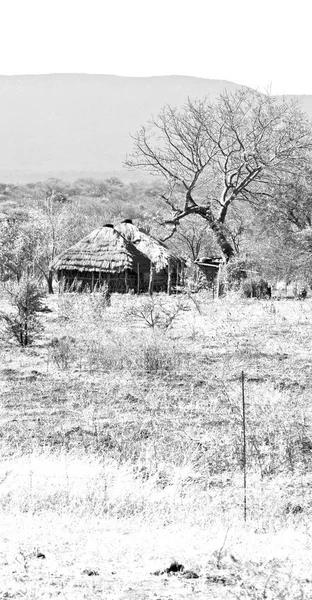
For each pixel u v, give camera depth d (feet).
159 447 39.99
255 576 19.45
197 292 138.62
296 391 55.06
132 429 43.80
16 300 78.23
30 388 55.67
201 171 190.29
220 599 17.34
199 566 20.62
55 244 167.84
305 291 150.30
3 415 48.14
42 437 42.70
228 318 96.63
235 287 142.51
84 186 455.63
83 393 53.83
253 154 187.32
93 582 18.63
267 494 32.86
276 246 185.26
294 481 35.04
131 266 157.17
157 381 57.62
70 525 27.63
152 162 200.44
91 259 159.63
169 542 24.27
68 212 213.25
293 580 18.88
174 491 32.78
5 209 272.51
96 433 42.80
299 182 191.72
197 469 36.99
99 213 307.37
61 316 96.78
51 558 21.74
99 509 30.66
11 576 19.34
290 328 90.27
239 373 61.16
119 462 37.42
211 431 43.50
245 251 188.24
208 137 190.19
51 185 447.42
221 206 191.62
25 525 27.27
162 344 70.13
